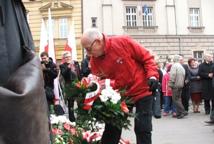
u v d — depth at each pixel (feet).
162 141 33.17
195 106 58.03
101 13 131.23
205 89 54.03
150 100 18.22
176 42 134.41
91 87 15.99
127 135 34.73
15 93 6.56
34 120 6.75
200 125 43.62
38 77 7.11
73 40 68.80
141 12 133.80
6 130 6.42
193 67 57.57
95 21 130.52
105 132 17.06
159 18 134.51
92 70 18.30
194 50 135.64
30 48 8.30
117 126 16.16
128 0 132.77
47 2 130.11
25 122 6.59
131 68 17.80
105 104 15.84
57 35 130.11
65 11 130.11
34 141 6.74
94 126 17.47
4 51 7.54
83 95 15.98
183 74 51.83
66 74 40.14
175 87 51.49
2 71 7.45
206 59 53.72
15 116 6.48
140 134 18.04
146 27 132.77
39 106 6.94
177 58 52.03
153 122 47.57
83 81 16.11
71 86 16.14
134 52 17.87
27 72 7.11
